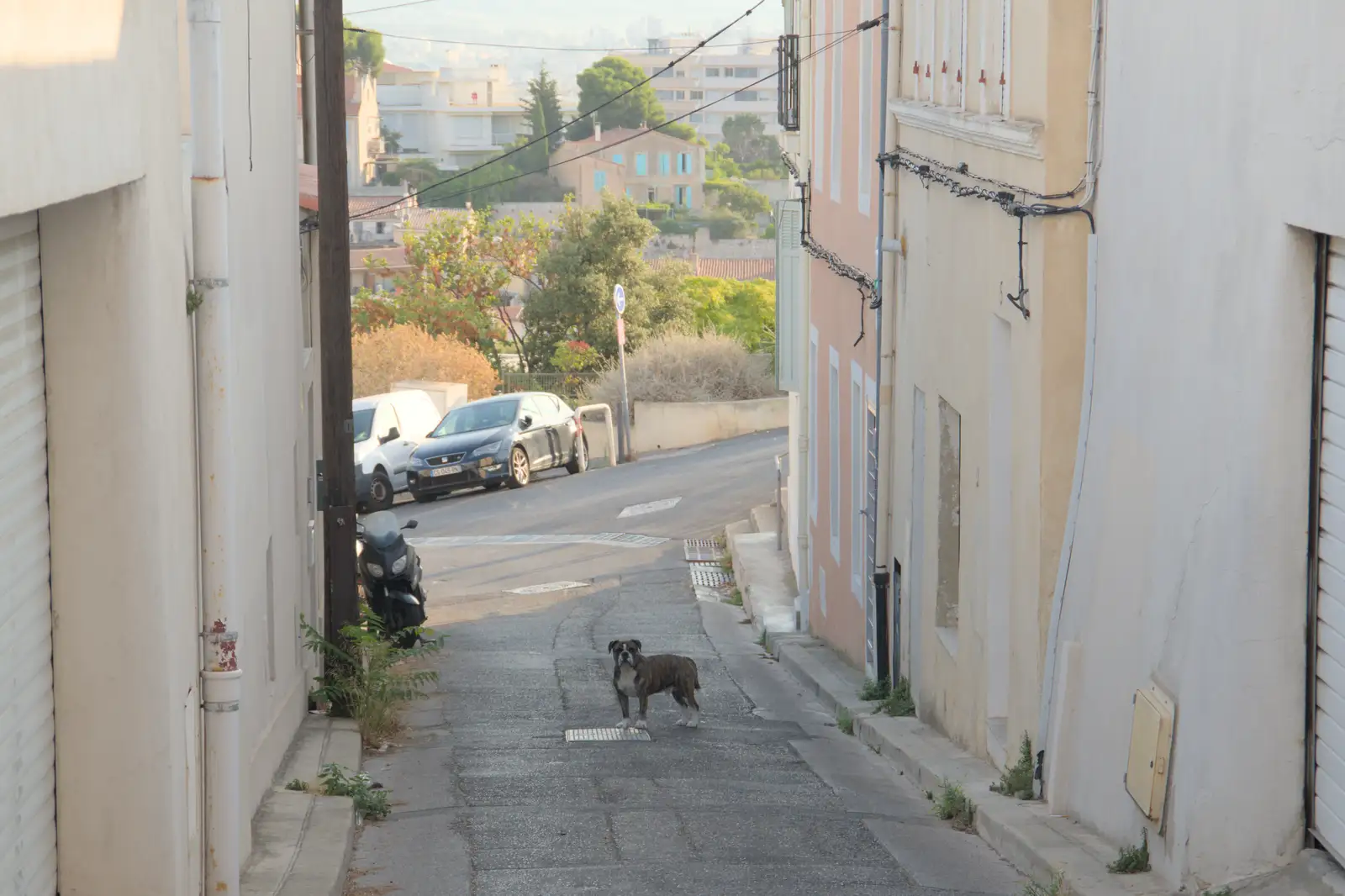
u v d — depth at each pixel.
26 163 4.95
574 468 39.50
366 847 10.13
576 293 61.34
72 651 6.62
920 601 15.11
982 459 12.36
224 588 7.54
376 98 165.25
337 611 15.11
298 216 14.65
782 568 27.59
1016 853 9.52
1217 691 7.47
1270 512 7.07
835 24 21.23
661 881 9.16
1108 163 9.71
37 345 6.36
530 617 24.72
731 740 14.87
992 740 12.09
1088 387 10.02
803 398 23.80
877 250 17.42
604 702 16.92
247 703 9.78
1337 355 6.77
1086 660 9.78
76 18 5.50
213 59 7.33
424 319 60.81
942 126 13.48
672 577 28.39
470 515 34.22
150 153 6.60
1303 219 6.69
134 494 6.56
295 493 13.72
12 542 6.03
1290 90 6.82
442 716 15.88
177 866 6.83
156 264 6.68
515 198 147.75
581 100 164.75
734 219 149.88
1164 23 8.58
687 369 48.12
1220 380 7.57
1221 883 7.44
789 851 9.98
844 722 15.91
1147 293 8.80
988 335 12.10
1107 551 9.43
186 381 7.35
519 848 10.05
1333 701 6.88
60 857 6.71
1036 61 10.48
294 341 13.99
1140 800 8.37
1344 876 6.76
